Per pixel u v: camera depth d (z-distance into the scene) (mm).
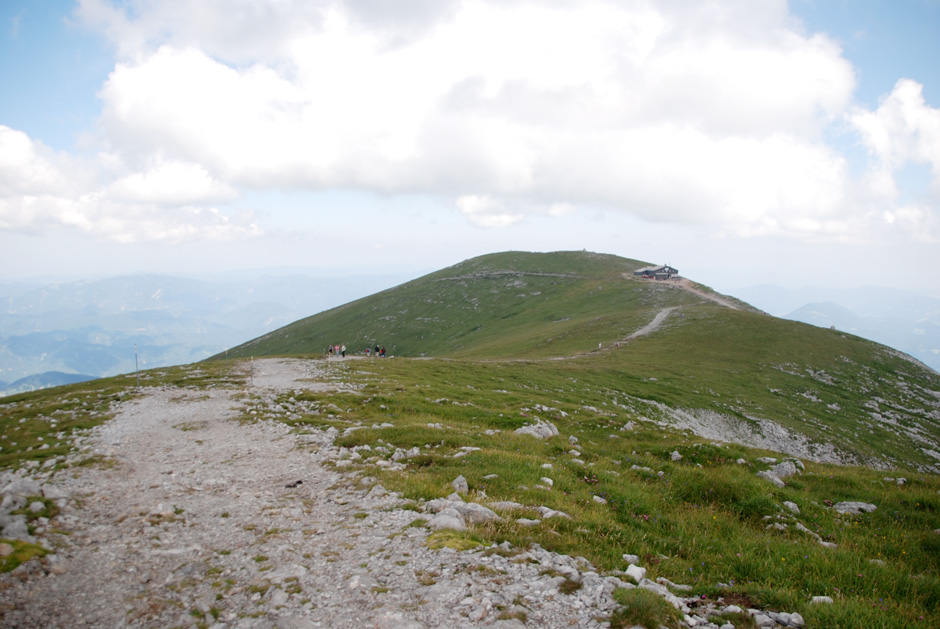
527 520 10961
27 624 6871
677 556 10648
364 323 170625
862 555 11008
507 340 110625
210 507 12492
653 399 53406
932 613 8031
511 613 7027
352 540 10023
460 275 195375
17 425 25266
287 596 7723
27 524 10062
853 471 20375
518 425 27156
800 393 64625
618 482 16016
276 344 172750
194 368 52500
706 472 16844
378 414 27781
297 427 23578
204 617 7219
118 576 8516
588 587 7816
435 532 10094
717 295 128875
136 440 21328
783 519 13641
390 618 6953
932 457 53438
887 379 71875
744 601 8062
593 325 103750
